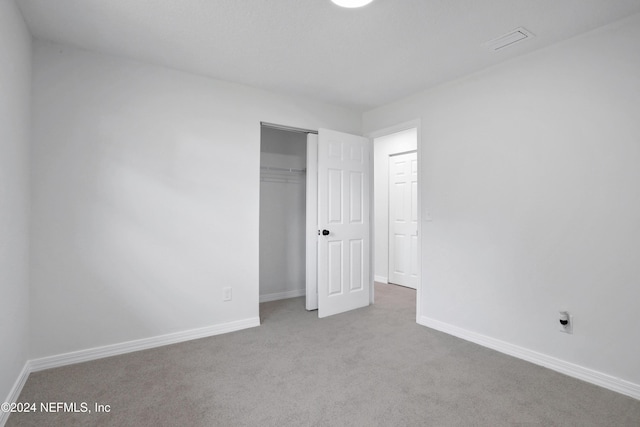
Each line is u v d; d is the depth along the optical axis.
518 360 2.43
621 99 2.01
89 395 1.92
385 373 2.21
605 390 2.02
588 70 2.15
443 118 3.03
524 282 2.46
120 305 2.51
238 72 2.81
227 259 2.99
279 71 2.79
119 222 2.51
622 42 2.01
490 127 2.67
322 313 3.40
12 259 1.84
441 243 3.04
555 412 1.79
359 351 2.56
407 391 1.99
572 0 1.82
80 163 2.37
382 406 1.83
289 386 2.04
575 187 2.20
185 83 2.79
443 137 3.03
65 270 2.32
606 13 1.95
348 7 1.89
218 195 2.94
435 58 2.53
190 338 2.79
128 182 2.54
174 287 2.73
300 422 1.69
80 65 2.38
